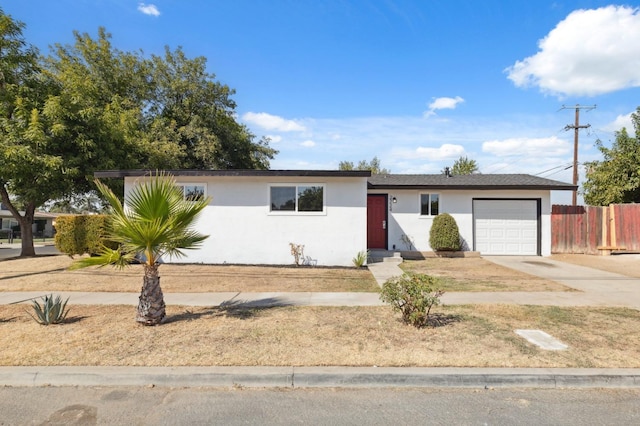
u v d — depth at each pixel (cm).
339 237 1234
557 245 1631
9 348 477
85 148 1435
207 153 2422
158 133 2297
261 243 1247
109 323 588
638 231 1545
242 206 1253
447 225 1489
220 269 1151
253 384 403
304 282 952
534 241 1573
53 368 417
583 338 514
